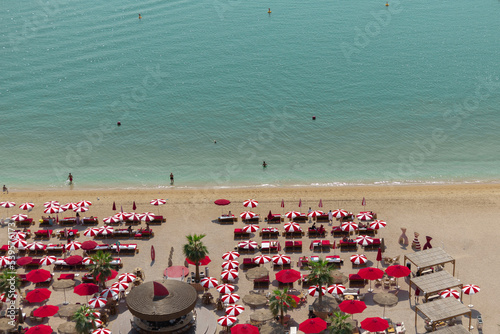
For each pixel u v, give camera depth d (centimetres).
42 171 8056
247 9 16862
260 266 5272
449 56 13125
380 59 12925
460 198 6825
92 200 6906
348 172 7975
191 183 7625
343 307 4262
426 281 4644
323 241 5606
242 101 10581
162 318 4081
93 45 13438
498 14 16550
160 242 5784
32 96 10750
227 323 4131
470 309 4575
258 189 7312
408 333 4316
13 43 13475
